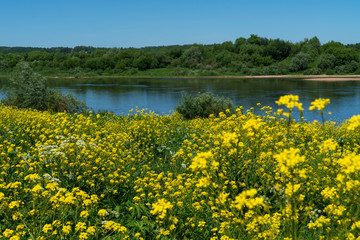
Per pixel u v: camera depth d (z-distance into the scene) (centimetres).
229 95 5228
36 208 456
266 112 812
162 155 909
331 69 12494
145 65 14612
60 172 589
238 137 498
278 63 13300
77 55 17375
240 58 14288
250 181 506
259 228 365
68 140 695
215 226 454
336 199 388
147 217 471
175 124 1297
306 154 599
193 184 552
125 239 427
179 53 15700
